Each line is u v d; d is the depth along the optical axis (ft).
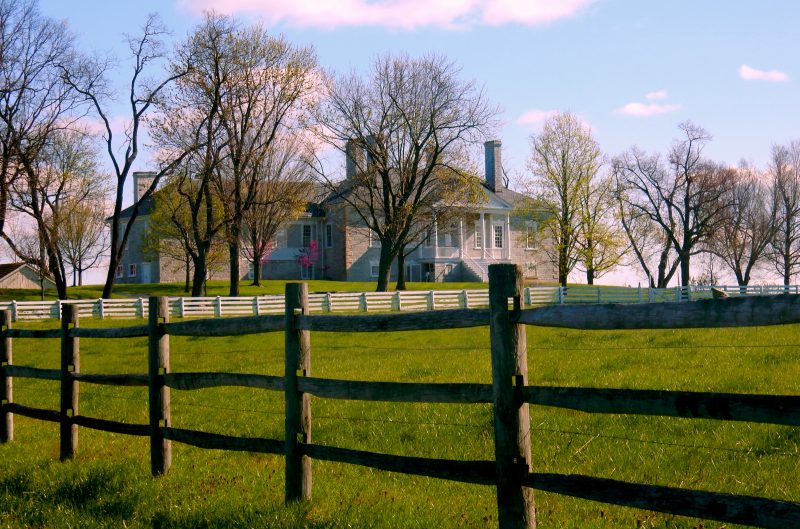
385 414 33.22
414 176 165.17
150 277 222.48
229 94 142.31
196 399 42.55
